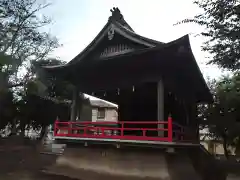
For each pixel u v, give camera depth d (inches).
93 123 517.7
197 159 674.8
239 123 887.7
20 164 666.2
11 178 482.6
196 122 810.8
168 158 451.2
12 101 920.3
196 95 801.6
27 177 498.0
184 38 398.9
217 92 934.4
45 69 642.2
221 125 925.2
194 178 532.7
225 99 898.1
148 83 553.9
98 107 1491.1
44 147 1029.2
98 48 608.4
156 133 672.4
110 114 1472.7
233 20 349.7
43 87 964.0
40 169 604.1
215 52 370.6
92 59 579.5
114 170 483.8
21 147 924.0
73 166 558.9
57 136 557.9
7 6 687.1
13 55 795.4
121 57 489.7
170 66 498.9
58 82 911.7
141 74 530.0
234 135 927.0
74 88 653.3
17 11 725.3
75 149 579.5
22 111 944.3
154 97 700.7
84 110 1396.4
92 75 620.4
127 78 555.8
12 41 756.0
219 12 350.6
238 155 1037.8
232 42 355.9
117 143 459.8
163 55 457.7
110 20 574.2
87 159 541.6
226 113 916.0
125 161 478.3
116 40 583.2
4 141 941.8
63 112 1119.0
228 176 672.4
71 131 560.4
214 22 361.7
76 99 645.9
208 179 612.4
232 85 874.8
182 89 654.5
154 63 497.4
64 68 593.6
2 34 711.1
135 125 724.0
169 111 676.1
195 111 791.7
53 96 1060.5
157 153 446.3
